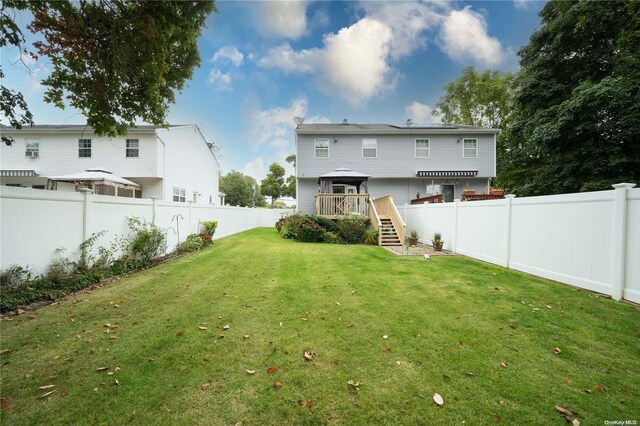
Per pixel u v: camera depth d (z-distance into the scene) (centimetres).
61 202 504
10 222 420
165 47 495
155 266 685
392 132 1620
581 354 281
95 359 264
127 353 275
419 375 244
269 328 334
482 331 329
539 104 1290
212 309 394
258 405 207
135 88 536
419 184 1677
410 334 321
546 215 556
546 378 242
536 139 1193
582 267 484
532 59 1352
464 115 2745
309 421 193
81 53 468
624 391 226
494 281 541
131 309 392
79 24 433
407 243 991
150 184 1547
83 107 527
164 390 222
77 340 301
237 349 285
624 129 1011
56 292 442
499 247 686
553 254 540
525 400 214
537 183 1340
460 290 486
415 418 196
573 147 1170
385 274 599
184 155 1791
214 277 573
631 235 414
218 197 2544
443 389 226
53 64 473
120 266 612
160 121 604
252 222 2208
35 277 453
